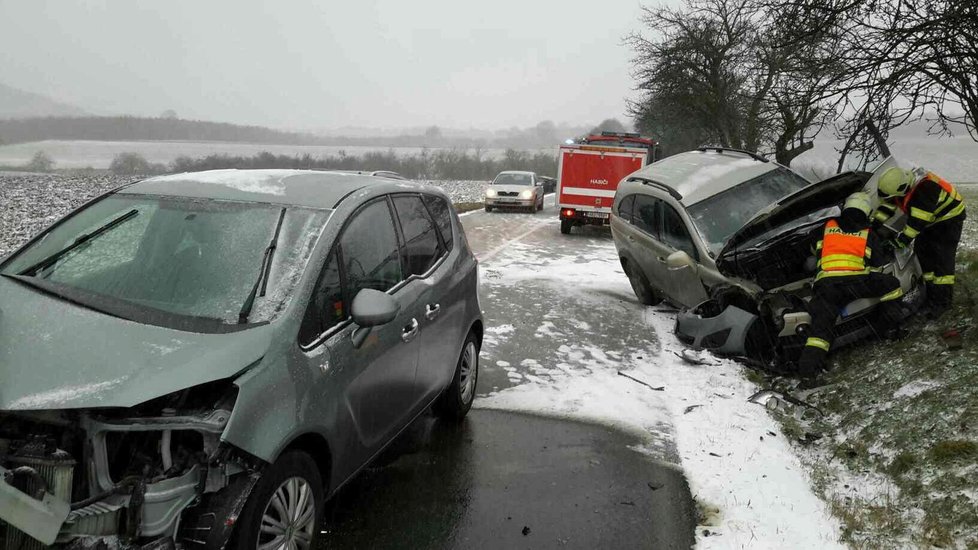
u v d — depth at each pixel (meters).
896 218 6.88
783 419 5.76
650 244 9.23
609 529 4.00
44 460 2.50
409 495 4.27
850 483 4.66
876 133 7.77
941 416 4.89
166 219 3.88
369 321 3.51
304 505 3.15
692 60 24.41
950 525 3.84
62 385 2.69
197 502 2.75
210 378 2.80
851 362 6.67
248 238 3.68
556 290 10.89
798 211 7.10
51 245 3.88
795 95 8.28
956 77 7.12
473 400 5.98
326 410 3.32
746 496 4.42
